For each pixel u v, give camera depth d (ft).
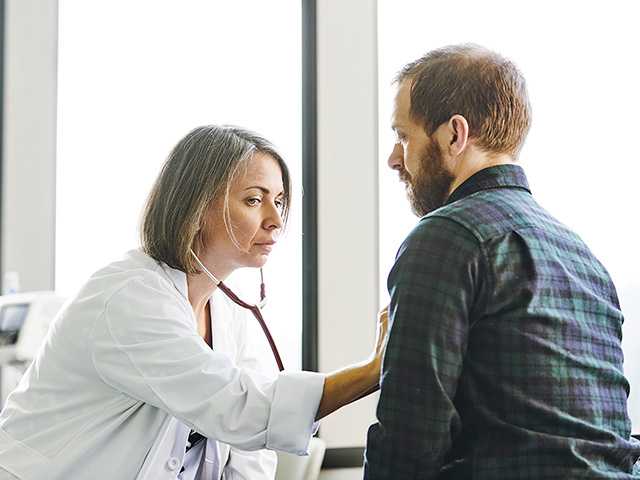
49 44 13.56
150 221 6.85
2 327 10.36
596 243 13.21
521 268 5.24
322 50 13.19
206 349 6.31
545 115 13.26
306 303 13.03
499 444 5.08
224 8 13.53
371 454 5.14
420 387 4.95
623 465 5.38
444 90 5.55
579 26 13.39
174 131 13.46
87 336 6.49
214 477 7.32
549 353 5.16
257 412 6.12
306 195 13.11
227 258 6.86
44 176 13.48
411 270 5.14
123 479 6.52
